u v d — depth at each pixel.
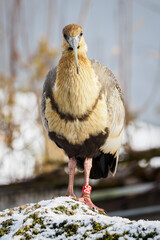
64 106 7.42
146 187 13.38
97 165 8.73
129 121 14.48
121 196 13.12
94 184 13.59
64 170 13.80
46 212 5.56
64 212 5.68
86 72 7.41
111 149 8.27
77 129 7.55
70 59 7.39
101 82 7.89
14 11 13.78
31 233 5.27
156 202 13.02
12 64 13.80
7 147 13.61
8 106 13.67
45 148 13.73
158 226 4.89
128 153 14.38
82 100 7.36
